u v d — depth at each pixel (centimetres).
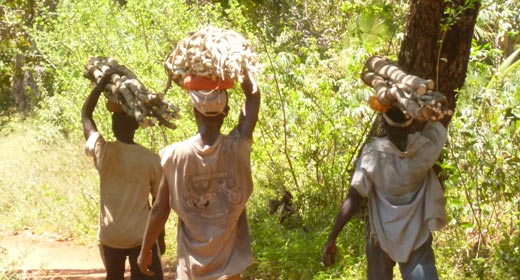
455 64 857
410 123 578
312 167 1080
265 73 1034
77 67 1249
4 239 1211
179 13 1221
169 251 1029
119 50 1220
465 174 869
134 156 666
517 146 855
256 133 1095
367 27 1131
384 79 588
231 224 513
